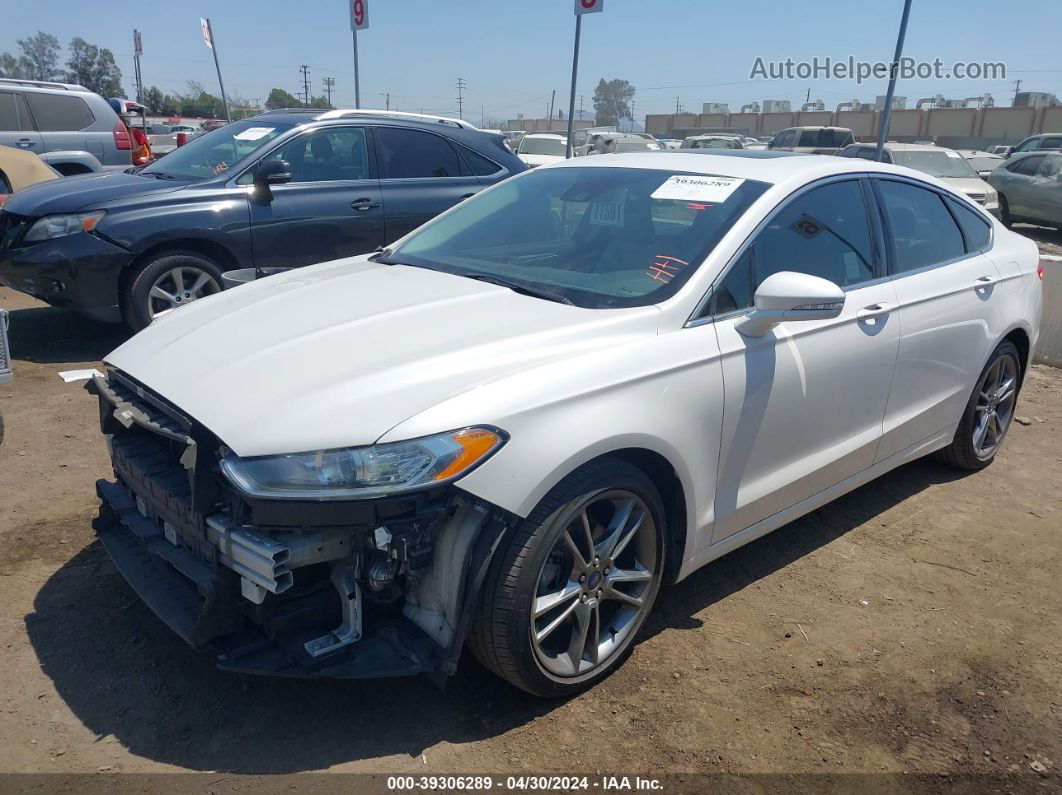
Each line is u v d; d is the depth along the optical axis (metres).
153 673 2.93
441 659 2.53
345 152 7.12
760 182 3.51
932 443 4.43
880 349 3.72
